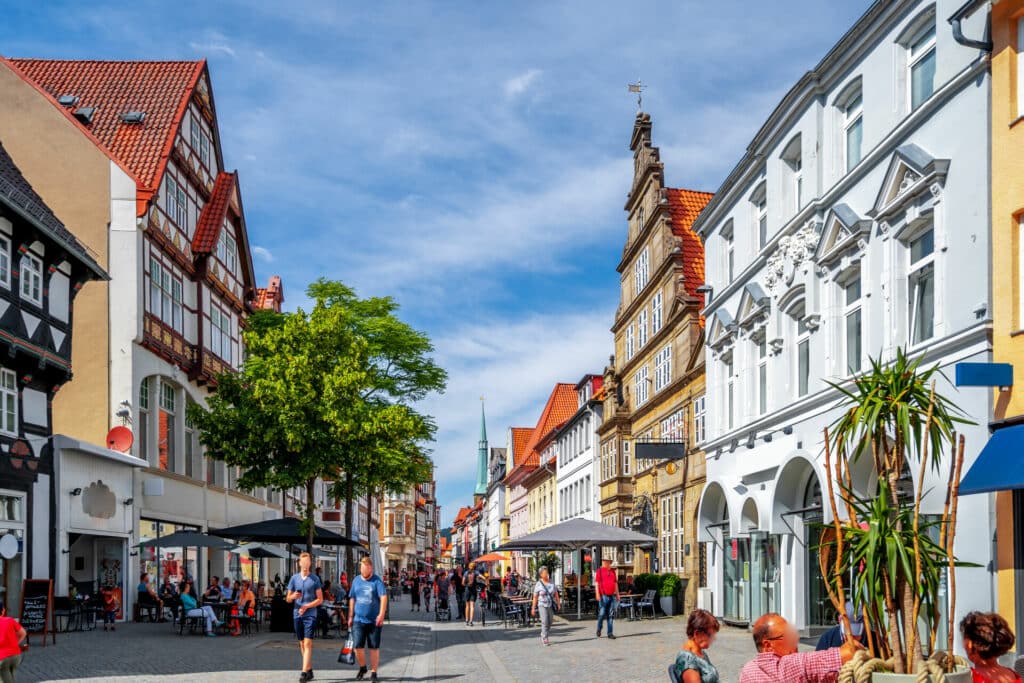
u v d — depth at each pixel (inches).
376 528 4020.7
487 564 2474.2
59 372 992.2
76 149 1246.9
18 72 1254.3
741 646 823.1
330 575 2802.7
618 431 1787.6
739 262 1069.1
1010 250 550.6
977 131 585.6
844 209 762.2
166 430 1386.6
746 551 1032.2
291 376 1016.2
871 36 735.7
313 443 1019.9
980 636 257.6
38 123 1247.5
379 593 619.5
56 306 998.4
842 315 800.3
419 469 1368.1
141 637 922.1
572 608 1582.2
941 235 621.9
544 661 761.0
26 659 692.7
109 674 612.7
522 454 3909.9
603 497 1939.0
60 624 968.9
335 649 831.1
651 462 1571.1
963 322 593.9
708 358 1166.3
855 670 254.8
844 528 285.6
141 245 1247.5
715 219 1158.3
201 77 1499.8
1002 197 559.5
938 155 630.5
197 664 685.3
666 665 711.7
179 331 1409.9
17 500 914.7
